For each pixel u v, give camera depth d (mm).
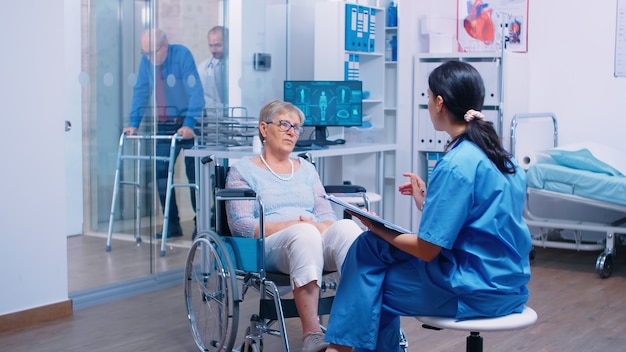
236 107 5098
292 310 2898
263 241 2846
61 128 3719
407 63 5383
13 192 3543
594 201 4535
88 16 4129
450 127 2312
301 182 3230
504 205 2188
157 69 4602
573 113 5438
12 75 3514
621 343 3355
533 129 5309
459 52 5312
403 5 5340
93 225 4145
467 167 2160
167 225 4602
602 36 5312
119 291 4117
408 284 2264
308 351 2691
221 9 4961
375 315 2283
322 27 5203
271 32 5285
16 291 3578
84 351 3252
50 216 3693
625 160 4859
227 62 5020
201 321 3615
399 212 5453
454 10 5715
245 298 4070
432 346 3320
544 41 5496
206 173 4105
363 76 5520
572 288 4297
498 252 2203
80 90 4113
